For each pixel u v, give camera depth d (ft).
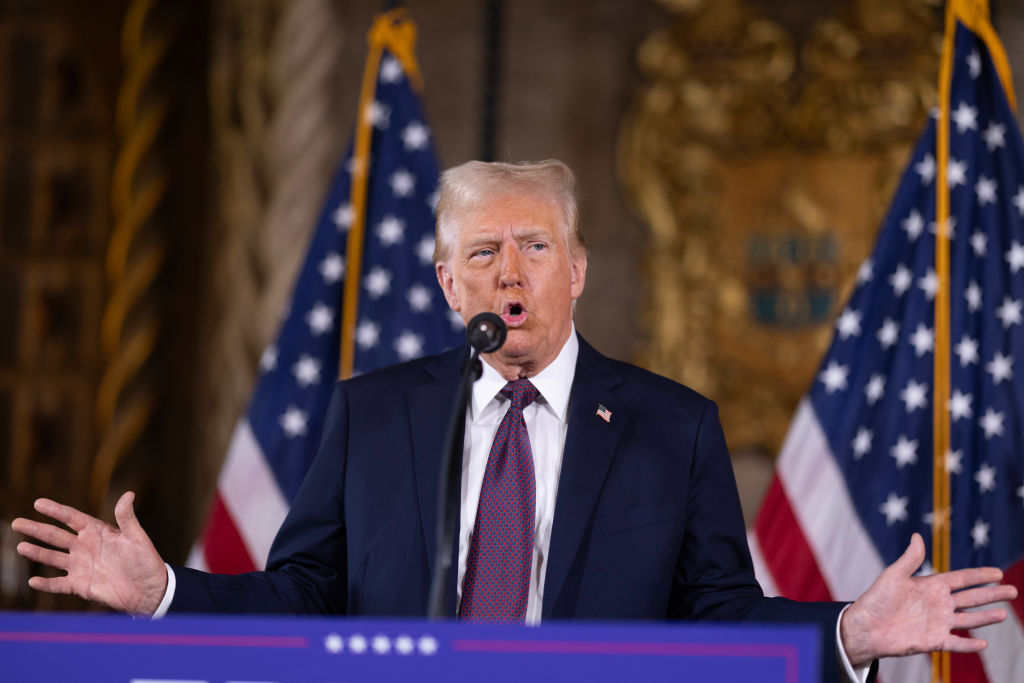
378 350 45.14
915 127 71.77
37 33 75.82
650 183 73.82
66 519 21.53
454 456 22.21
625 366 26.16
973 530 37.01
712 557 24.09
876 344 39.81
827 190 72.18
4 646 15.98
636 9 76.13
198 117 75.72
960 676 35.88
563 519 23.13
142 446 72.08
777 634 14.55
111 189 74.84
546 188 24.70
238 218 71.72
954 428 37.76
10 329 73.77
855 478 38.91
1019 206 39.14
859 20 73.10
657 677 14.70
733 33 74.49
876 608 20.13
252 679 15.55
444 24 77.30
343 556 25.58
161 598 21.81
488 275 24.00
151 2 76.13
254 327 70.44
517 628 15.10
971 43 40.96
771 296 71.97
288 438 44.42
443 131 76.43
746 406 71.10
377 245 46.24
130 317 73.20
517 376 24.54
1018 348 37.83
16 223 74.69
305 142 72.28
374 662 15.35
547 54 76.28
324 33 73.72
